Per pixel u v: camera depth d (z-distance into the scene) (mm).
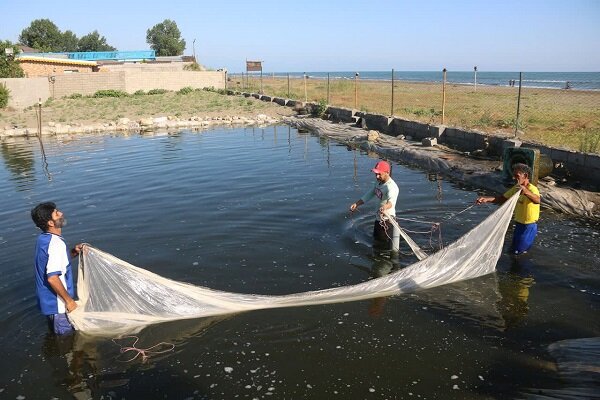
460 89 43312
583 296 6129
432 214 9500
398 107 26703
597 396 4125
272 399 4344
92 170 14781
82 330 5508
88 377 4750
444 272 6633
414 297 6262
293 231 8688
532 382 4461
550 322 5551
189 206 10406
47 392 4547
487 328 5465
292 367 4812
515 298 6152
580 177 10500
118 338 5445
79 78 38438
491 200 7453
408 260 7422
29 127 25312
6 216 10102
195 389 4520
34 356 5117
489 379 4539
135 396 4449
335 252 7727
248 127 25172
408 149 14977
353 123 21859
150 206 10492
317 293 6102
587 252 7445
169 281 5887
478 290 6410
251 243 8156
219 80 44750
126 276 5695
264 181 12531
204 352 5121
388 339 5277
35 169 15227
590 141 11969
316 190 11469
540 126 16688
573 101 26078
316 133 21656
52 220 5188
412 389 4430
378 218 7895
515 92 36094
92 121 27375
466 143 14594
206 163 15328
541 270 6918
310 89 46344
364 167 14047
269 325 5633
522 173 7062
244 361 4938
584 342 4992
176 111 31062
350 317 5777
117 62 59875
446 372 4668
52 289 5270
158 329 5617
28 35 97125
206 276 6930
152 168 14766
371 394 4379
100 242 8344
